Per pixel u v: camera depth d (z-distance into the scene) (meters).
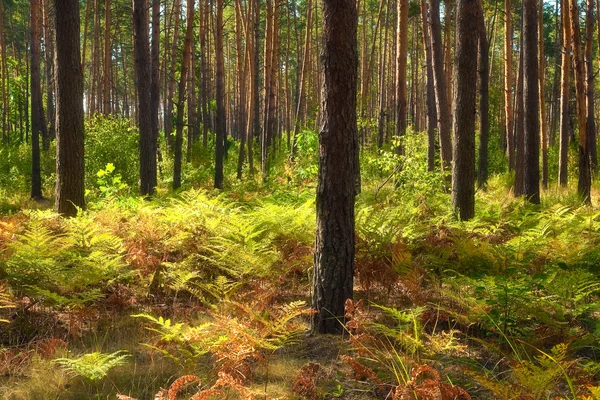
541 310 4.92
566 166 19.12
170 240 6.94
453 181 9.41
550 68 50.19
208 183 22.03
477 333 5.38
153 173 14.75
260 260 6.27
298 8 45.66
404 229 7.58
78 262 5.89
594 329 5.31
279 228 7.64
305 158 17.86
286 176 17.86
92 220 7.81
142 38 14.55
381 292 6.45
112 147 20.03
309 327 5.43
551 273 5.88
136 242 6.99
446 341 4.65
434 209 10.37
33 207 17.48
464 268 6.71
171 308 5.90
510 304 5.07
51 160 24.36
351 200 5.30
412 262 6.35
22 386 4.11
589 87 19.52
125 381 4.27
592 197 16.02
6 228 7.31
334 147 5.20
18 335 5.14
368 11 45.66
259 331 4.50
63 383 4.19
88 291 5.88
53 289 5.69
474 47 9.18
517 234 7.86
